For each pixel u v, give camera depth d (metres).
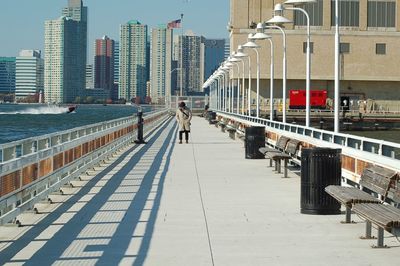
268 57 109.19
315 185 14.29
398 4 108.44
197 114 130.12
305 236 12.01
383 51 108.88
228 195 17.50
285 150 24.77
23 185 12.99
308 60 31.66
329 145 18.83
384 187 11.92
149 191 18.19
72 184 19.36
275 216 14.16
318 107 107.38
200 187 19.20
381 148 14.21
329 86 111.44
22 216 14.07
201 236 12.01
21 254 10.51
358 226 12.97
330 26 108.88
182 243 11.39
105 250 10.83
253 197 17.16
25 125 119.81
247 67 109.50
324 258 10.27
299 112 107.56
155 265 9.83
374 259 10.17
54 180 16.67
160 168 24.75
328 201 14.26
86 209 15.01
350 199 11.89
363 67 108.62
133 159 28.81
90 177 21.55
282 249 10.92
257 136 29.27
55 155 16.41
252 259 10.20
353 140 17.73
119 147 33.50
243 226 13.00
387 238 11.79
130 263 9.95
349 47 108.50
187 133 41.28
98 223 13.27
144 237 11.90
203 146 38.41
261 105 109.81
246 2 108.88
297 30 108.50
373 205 11.45
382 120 108.75
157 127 66.75
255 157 29.30
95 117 172.38
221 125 61.47
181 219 13.77
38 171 14.38
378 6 108.50
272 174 22.97
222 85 114.00
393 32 108.50
